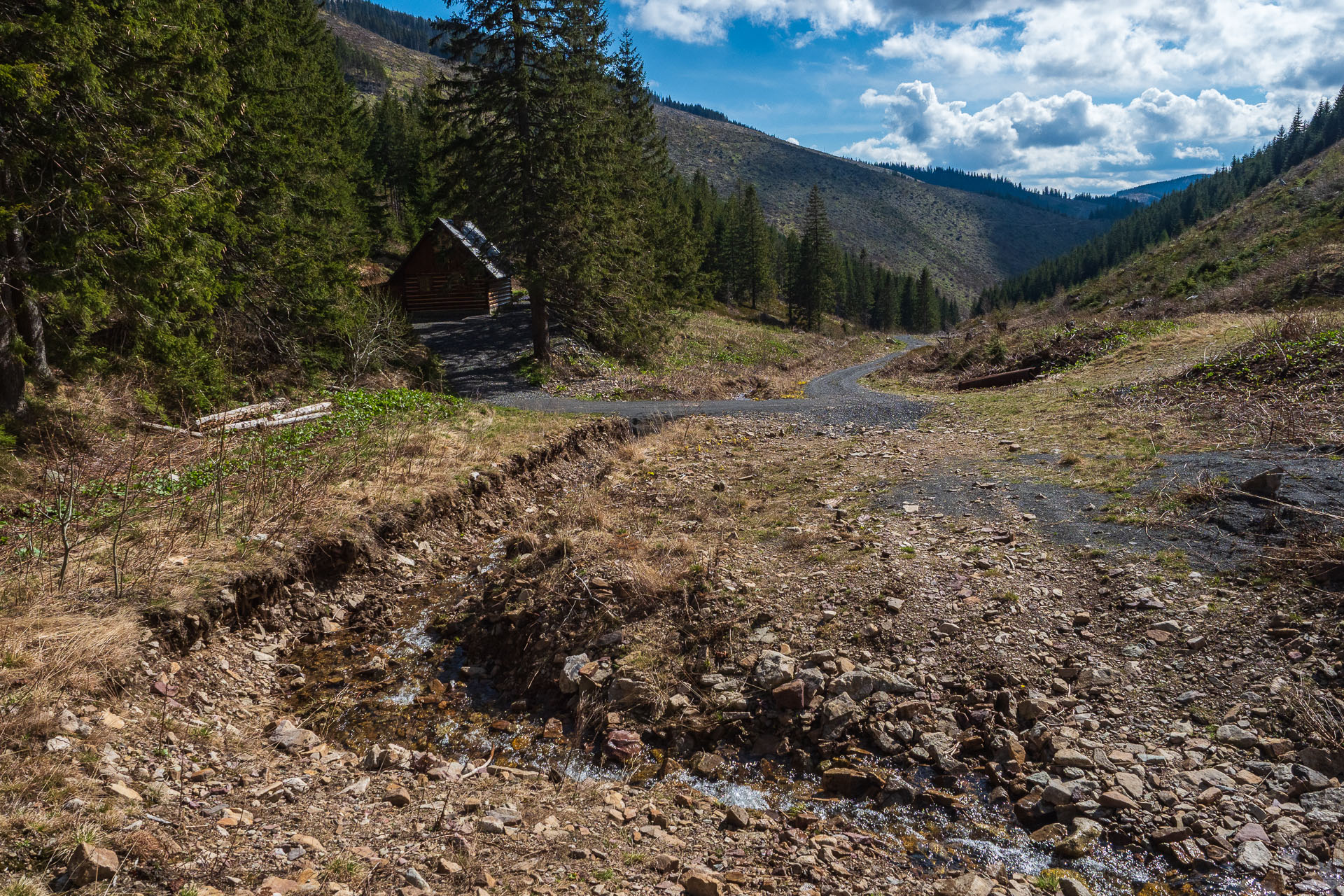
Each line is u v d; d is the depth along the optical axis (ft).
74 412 34.76
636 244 86.33
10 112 26.76
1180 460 30.58
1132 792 14.07
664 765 17.07
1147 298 122.83
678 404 67.10
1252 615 18.58
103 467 30.22
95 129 29.30
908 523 28.48
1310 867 11.99
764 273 252.62
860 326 342.64
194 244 34.86
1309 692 15.79
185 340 38.17
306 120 74.28
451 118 73.00
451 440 43.29
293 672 22.02
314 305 57.21
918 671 18.67
